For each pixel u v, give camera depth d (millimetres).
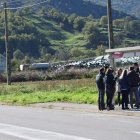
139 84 33344
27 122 27344
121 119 28172
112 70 33812
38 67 137375
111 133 21438
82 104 39031
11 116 31625
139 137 19984
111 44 37719
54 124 25875
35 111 35969
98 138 19781
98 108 33875
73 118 29344
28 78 99125
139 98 33688
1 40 199375
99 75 33594
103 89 33438
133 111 31266
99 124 25422
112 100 33438
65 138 19969
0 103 46531
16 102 45031
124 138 19719
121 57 35406
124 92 32750
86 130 22734
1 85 71562
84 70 97812
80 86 56906
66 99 43625
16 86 64750
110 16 37906
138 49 33938
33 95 50031
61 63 151750
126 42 197625
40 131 22781
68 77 97438
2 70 156000
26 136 20984
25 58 192125
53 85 62094
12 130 23453
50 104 40188
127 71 33188
